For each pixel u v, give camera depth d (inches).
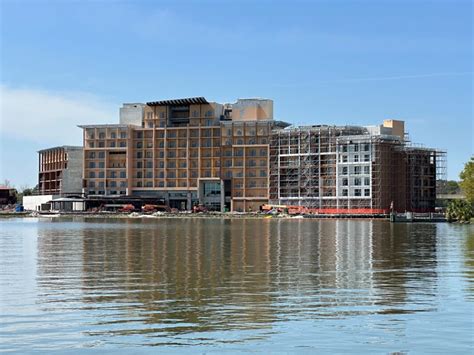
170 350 1079.0
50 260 2491.4
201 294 1611.7
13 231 5187.0
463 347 1101.1
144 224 7111.2
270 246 3344.0
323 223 7642.7
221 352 1067.9
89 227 6122.1
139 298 1551.4
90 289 1696.6
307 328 1227.9
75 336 1172.5
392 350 1082.7
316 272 2079.2
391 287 1734.7
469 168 7450.8
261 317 1326.3
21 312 1382.9
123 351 1077.1
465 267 2241.6
